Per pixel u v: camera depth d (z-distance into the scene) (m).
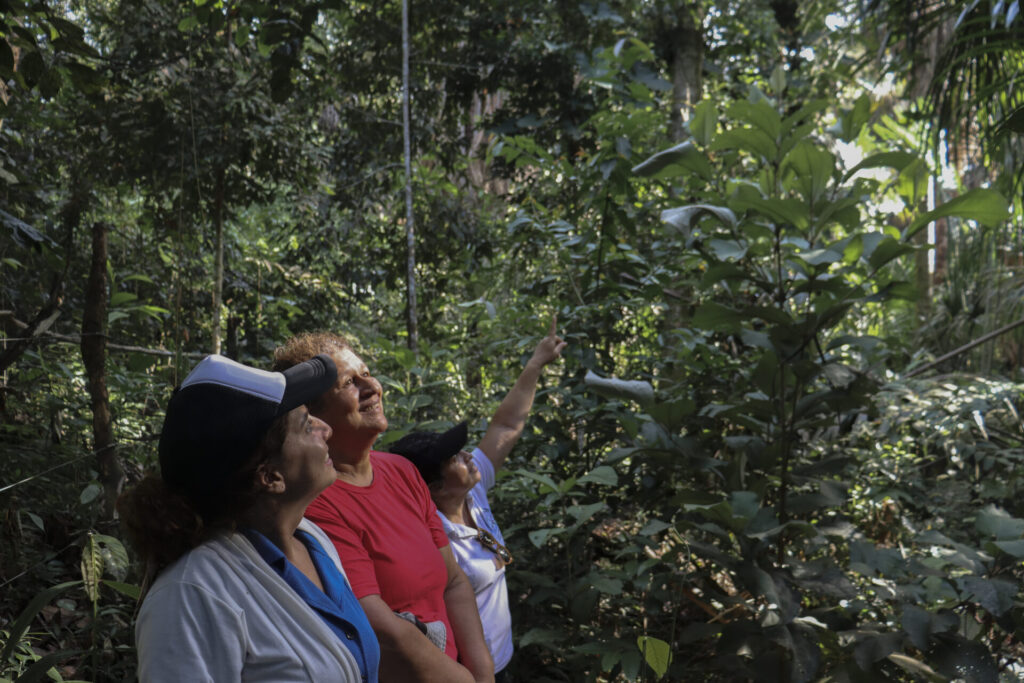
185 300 5.83
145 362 4.00
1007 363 6.07
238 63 4.87
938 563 2.83
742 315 3.08
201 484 1.23
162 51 4.68
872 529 3.82
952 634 2.75
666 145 3.72
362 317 7.52
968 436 3.84
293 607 1.24
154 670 1.15
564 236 3.79
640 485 3.47
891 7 4.75
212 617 1.18
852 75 6.50
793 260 3.10
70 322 4.54
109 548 2.22
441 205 6.13
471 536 2.19
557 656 3.11
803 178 3.02
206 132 4.61
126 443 3.25
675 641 3.24
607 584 2.71
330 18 6.38
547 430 3.30
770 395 3.11
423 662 1.57
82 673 2.54
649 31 7.67
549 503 2.77
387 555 1.68
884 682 2.74
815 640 2.72
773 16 8.27
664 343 4.07
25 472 3.17
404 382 3.77
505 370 4.07
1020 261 6.11
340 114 6.21
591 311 3.54
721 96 8.12
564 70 6.18
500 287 4.95
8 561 2.81
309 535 1.43
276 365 1.83
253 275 6.45
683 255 3.62
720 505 2.68
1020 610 2.75
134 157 4.74
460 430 2.18
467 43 6.38
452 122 6.49
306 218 6.50
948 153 4.47
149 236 5.82
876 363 3.73
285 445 1.29
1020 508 3.42
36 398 3.74
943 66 4.27
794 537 3.15
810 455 3.72
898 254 2.95
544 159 3.98
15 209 3.78
